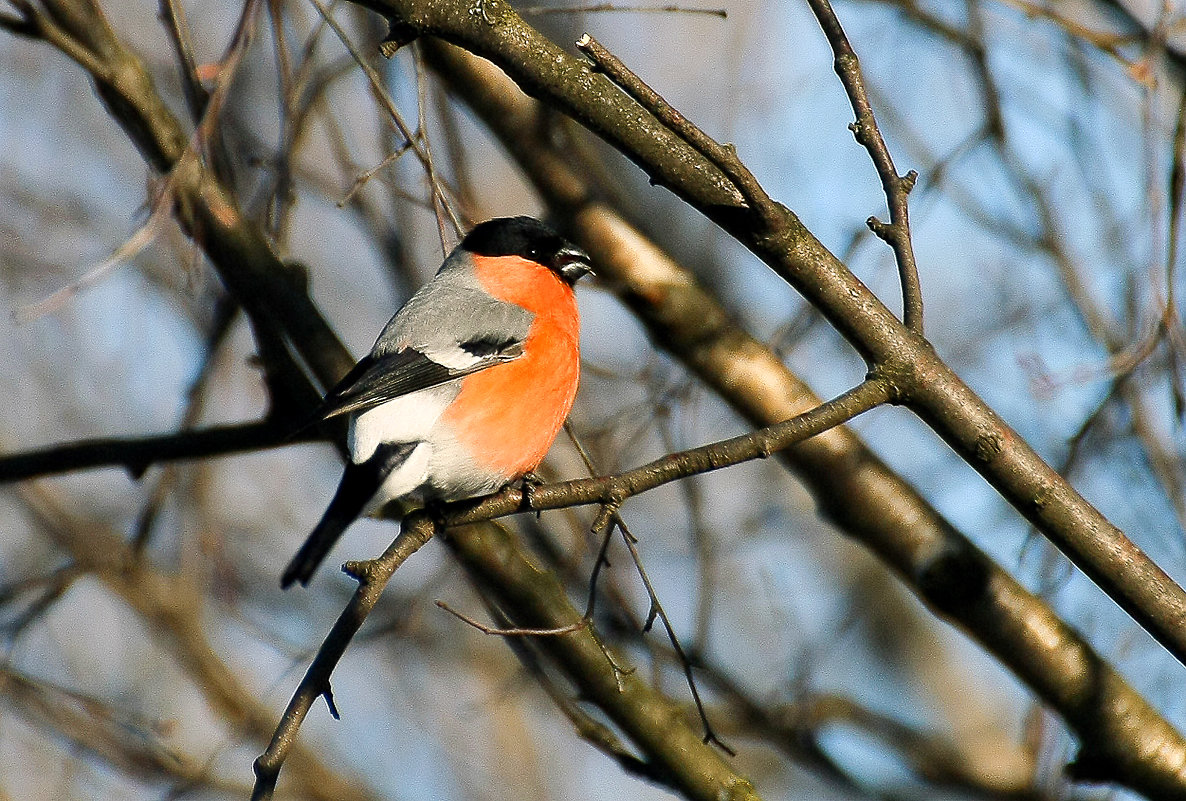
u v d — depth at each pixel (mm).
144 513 10461
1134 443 10352
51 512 13742
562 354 9188
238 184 10836
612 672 8234
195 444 9391
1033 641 8352
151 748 11297
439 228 7465
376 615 13836
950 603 8617
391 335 8992
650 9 8586
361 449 8430
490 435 8688
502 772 14609
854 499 8977
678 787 8312
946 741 12773
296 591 14430
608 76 6355
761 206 6562
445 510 7273
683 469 6684
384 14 6730
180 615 13266
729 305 12703
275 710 14000
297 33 10984
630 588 10672
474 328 8898
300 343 9062
